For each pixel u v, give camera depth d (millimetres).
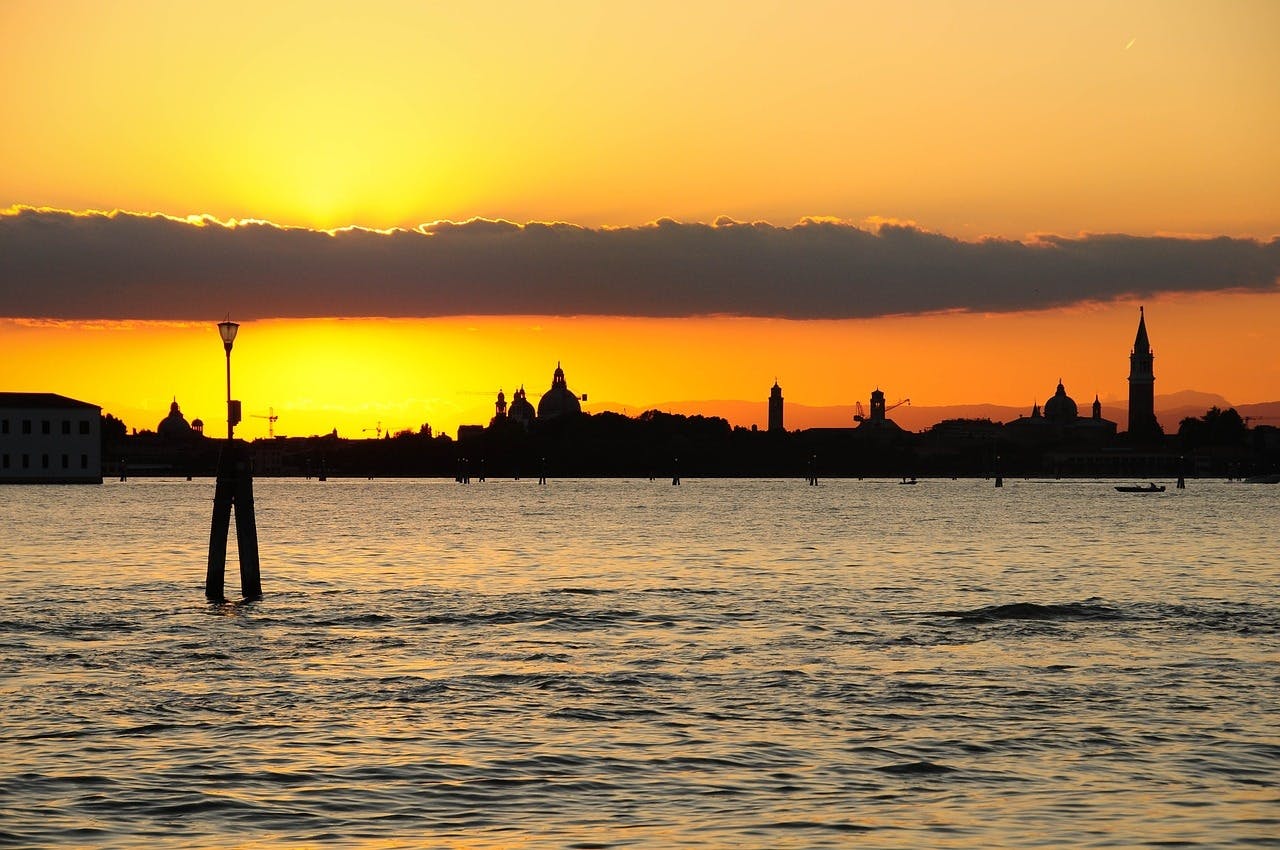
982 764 44938
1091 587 104438
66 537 166500
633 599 93438
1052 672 61750
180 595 94750
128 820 38562
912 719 51531
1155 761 45344
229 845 36531
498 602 91062
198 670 62250
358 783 42438
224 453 92000
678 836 37312
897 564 129000
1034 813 39500
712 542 166125
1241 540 174250
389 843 36719
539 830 37844
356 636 74000
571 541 168125
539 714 52469
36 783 42062
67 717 51375
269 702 54656
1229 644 71062
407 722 51000
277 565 125562
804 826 38250
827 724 50688
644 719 51594
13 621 78938
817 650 68812
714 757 45781
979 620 80875
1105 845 36625
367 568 122438
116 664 63656
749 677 60406
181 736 48438
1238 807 40125
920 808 40031
